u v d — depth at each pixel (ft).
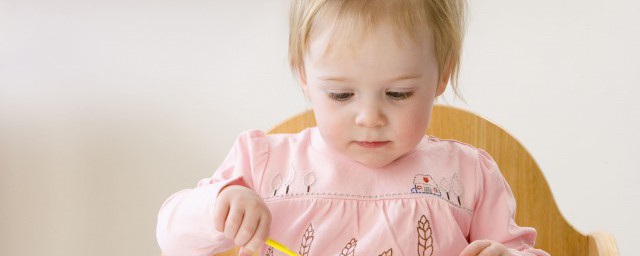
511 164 3.57
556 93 4.90
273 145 2.96
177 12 4.82
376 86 2.46
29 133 4.94
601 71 4.85
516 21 4.83
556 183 5.04
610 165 4.99
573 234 3.49
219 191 2.52
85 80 4.86
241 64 4.88
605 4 4.77
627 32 4.80
